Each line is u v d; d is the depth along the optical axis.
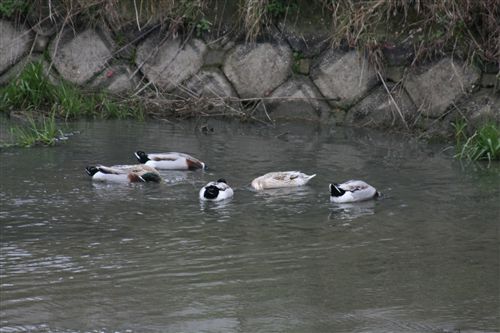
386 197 13.80
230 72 19.11
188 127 18.12
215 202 13.40
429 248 11.52
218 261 10.91
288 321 9.27
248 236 11.88
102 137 16.98
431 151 16.80
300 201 13.55
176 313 9.41
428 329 9.15
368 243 11.68
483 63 18.05
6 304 9.52
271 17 18.98
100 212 12.71
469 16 18.19
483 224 12.51
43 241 11.45
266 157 15.98
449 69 18.06
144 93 19.23
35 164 14.99
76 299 9.70
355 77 18.56
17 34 19.47
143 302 9.66
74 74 19.39
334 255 11.21
